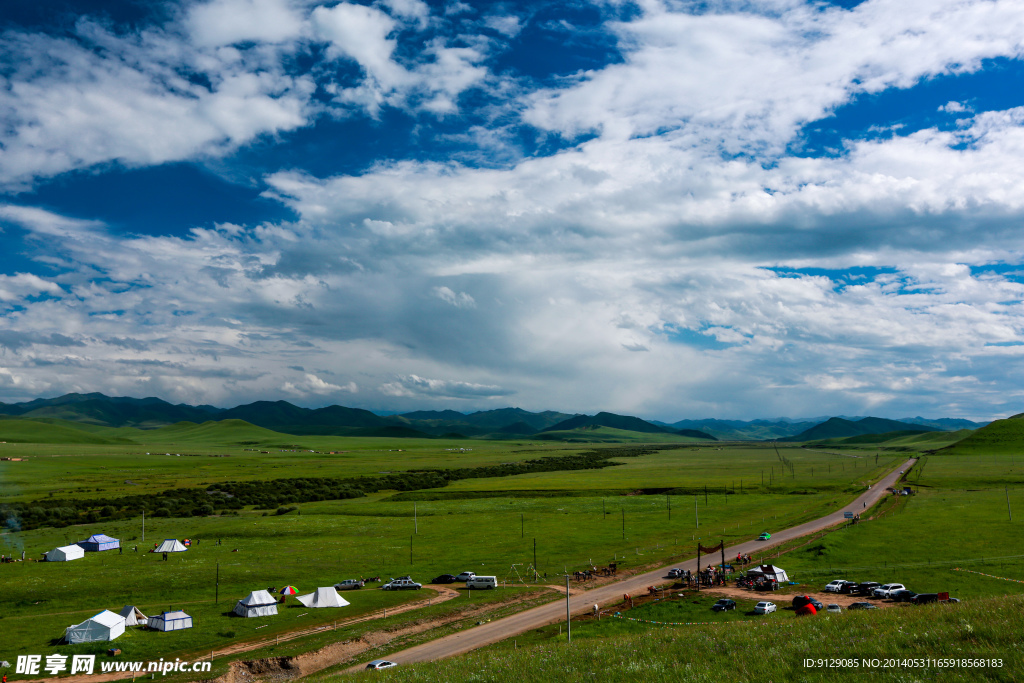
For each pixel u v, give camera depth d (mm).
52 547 116562
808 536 109875
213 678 51781
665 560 95250
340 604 74312
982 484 179625
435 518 149625
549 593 78688
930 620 24969
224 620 68688
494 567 95562
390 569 95500
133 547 116188
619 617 64750
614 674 23484
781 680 20766
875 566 83375
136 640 61188
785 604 66750
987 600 27203
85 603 76562
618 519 139375
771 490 186375
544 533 123312
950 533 103250
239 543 120500
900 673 19750
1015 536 98312
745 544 105250
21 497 181000
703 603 68438
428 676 27938
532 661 27672
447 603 74688
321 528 136125
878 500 154625
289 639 62188
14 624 67000
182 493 191000
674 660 24781
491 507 165250
